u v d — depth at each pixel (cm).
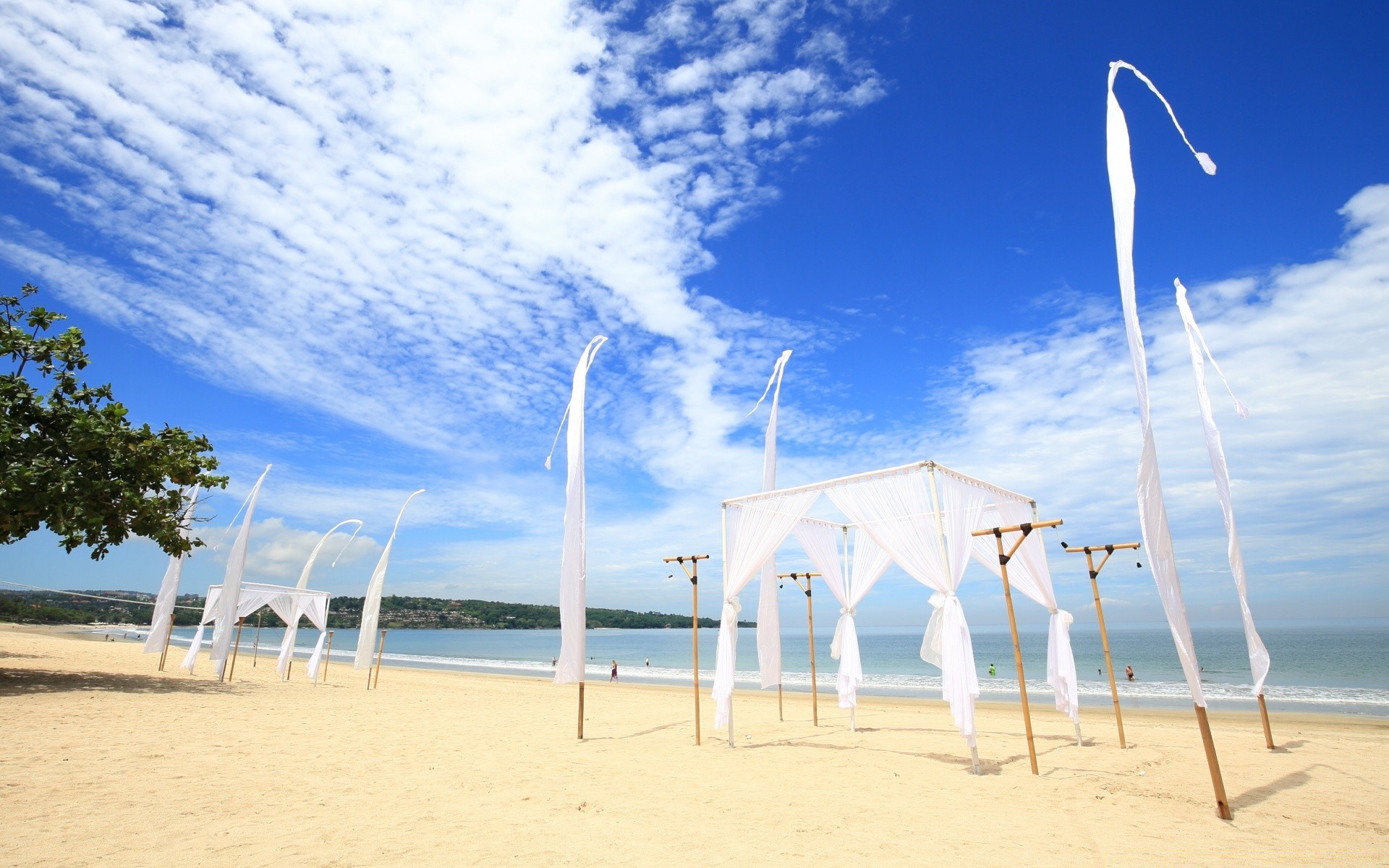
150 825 601
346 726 1242
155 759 867
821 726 1340
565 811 685
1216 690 2531
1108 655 1084
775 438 1384
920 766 923
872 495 952
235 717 1269
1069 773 873
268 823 619
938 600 896
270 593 2248
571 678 1143
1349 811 684
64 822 596
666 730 1280
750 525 1095
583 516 1173
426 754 992
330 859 528
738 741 1141
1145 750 1034
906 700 2133
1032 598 1149
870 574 1252
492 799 731
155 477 1493
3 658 2081
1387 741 1113
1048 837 603
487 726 1308
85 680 1623
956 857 550
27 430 1367
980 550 1065
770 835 610
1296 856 548
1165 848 570
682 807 704
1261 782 817
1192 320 986
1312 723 1512
